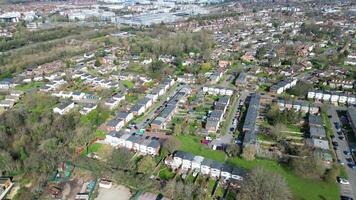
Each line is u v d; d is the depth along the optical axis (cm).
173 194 13000
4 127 17562
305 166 14175
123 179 13988
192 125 18950
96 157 15775
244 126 18125
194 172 14625
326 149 16012
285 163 15262
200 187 13250
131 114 19875
